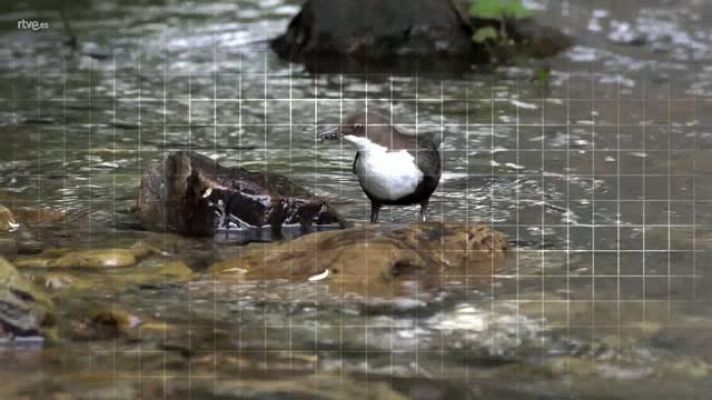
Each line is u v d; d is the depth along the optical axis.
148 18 25.56
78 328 10.56
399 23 22.92
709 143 17.12
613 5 26.08
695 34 23.95
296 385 9.34
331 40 22.86
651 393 9.22
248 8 26.73
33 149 17.05
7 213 13.96
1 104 19.34
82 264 12.32
